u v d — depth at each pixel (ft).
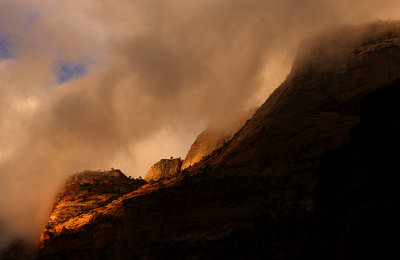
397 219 66.18
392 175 72.38
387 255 64.64
